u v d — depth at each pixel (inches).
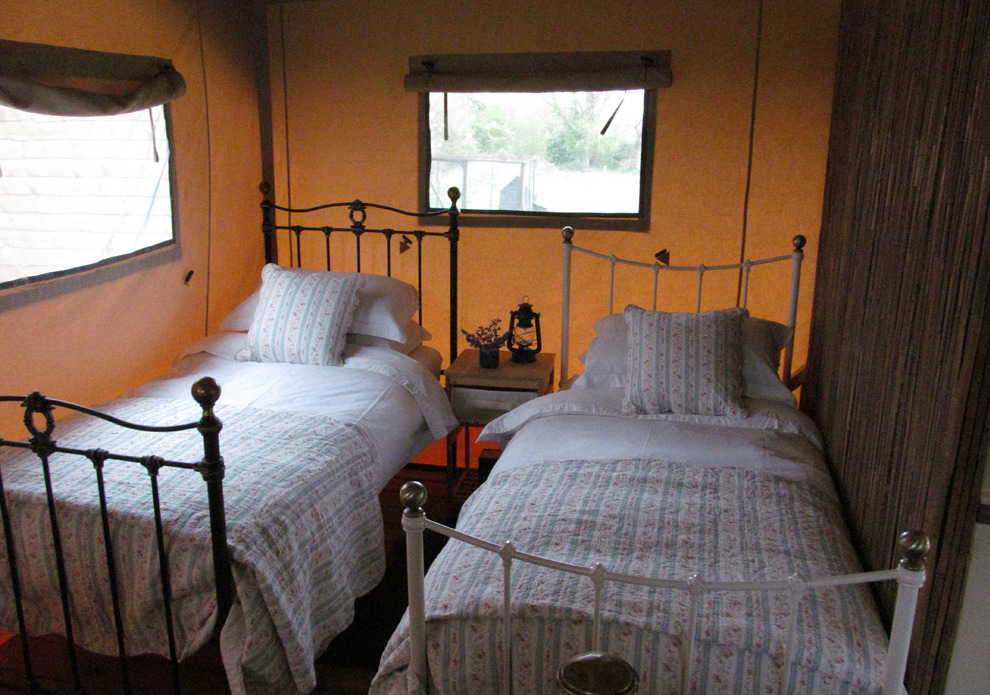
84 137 111.8
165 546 77.0
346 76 146.5
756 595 65.8
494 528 77.9
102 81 113.0
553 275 147.9
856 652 60.3
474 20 139.9
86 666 88.3
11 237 101.3
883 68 89.4
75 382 113.4
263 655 76.9
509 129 144.1
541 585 67.0
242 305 134.0
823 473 92.5
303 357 121.0
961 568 60.9
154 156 125.2
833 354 106.4
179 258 133.0
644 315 109.8
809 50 130.8
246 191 149.5
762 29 131.6
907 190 75.2
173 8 126.5
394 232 143.5
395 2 141.6
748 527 77.5
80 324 113.3
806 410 128.0
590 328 149.1
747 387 108.7
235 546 76.4
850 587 69.0
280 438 96.6
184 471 87.0
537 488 86.3
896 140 80.8
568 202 145.6
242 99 145.9
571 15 136.7
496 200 147.8
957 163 61.4
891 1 87.4
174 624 78.4
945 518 60.4
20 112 101.3
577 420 104.2
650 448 94.9
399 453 111.6
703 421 103.6
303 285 124.0
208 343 128.3
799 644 60.1
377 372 119.4
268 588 76.7
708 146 137.6
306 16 145.2
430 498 136.2
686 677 60.4
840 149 116.0
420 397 119.3
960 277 58.8
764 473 89.0
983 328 56.0
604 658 43.0
